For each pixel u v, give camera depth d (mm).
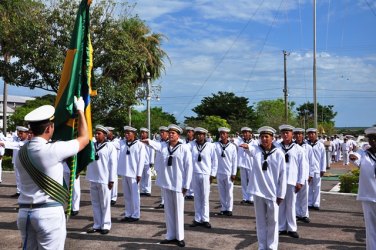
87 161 4945
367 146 7941
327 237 9031
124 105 19375
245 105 55656
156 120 39500
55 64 17328
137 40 25219
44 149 4168
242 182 13258
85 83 5066
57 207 4234
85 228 9789
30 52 17359
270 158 7578
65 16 17859
